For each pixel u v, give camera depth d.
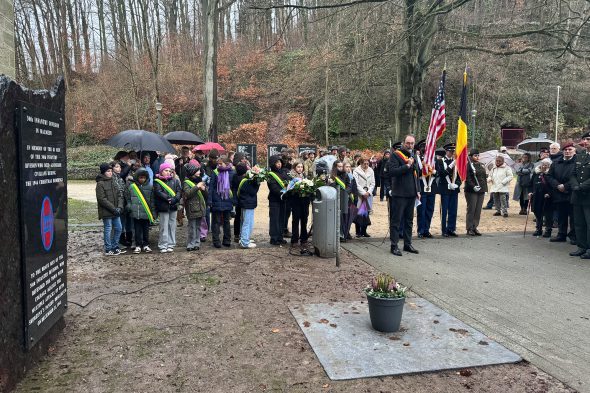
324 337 4.41
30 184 3.70
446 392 3.47
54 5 40.31
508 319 4.98
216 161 9.02
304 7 13.27
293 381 3.63
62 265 4.50
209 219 10.78
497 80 32.59
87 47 44.03
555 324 4.86
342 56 16.86
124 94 38.56
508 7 16.31
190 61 42.34
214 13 18.31
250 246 8.72
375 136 33.97
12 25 8.05
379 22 13.27
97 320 4.91
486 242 9.59
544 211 10.30
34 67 39.31
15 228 3.48
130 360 3.98
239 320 4.91
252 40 43.72
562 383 3.60
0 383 3.23
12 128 3.45
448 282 6.43
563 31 12.23
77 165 30.47
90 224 11.97
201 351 4.16
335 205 7.79
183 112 38.00
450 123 34.19
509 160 17.20
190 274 6.71
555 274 6.95
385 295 4.49
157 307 5.31
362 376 3.67
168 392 3.46
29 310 3.66
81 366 3.87
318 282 6.35
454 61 26.75
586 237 8.20
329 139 34.72
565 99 35.22
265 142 35.03
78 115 37.75
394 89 30.92
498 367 3.86
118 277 6.58
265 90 39.19
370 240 9.70
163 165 8.20
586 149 8.17
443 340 4.36
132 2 39.34
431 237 10.16
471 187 10.26
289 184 8.59
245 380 3.64
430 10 11.85
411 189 8.16
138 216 8.03
